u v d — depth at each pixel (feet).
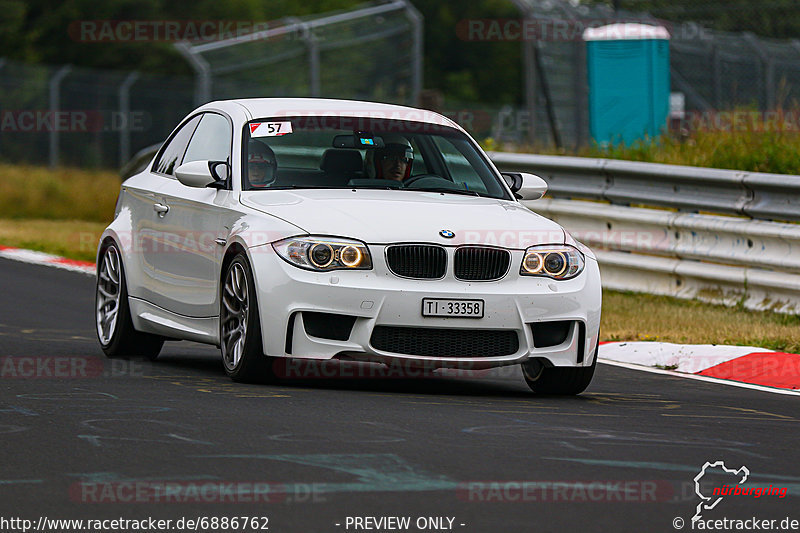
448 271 83.61
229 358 87.92
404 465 58.90
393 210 86.69
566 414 77.77
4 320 123.24
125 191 107.76
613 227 154.81
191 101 416.26
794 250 133.49
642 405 84.74
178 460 58.90
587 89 232.53
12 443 62.39
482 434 68.03
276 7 643.04
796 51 256.11
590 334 87.56
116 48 548.31
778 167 171.53
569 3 230.68
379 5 284.61
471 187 97.71
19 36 541.75
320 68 329.11
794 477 60.13
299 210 86.22
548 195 165.89
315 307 82.28
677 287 146.61
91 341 112.06
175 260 96.17
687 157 181.16
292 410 73.87
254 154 93.71
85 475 55.83
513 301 84.33
